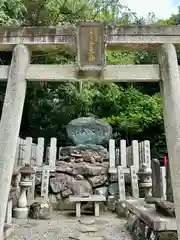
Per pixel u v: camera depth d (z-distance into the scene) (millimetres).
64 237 4262
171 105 3418
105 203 6660
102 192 6844
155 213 3602
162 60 3625
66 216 5938
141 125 10141
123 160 7266
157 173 4281
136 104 10938
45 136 10734
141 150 7156
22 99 3545
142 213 3697
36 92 10258
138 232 3979
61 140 10578
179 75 3561
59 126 10742
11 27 3693
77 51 3455
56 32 3639
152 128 10430
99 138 8625
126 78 3588
